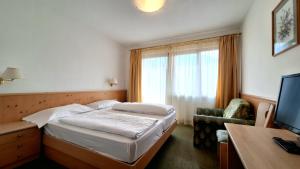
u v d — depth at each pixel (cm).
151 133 174
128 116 216
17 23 209
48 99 244
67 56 279
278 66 149
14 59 206
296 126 81
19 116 209
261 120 167
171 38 388
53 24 254
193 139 254
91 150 154
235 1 224
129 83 443
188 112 371
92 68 337
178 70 379
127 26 319
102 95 362
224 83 320
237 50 313
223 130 200
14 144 173
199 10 250
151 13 261
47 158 196
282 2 137
